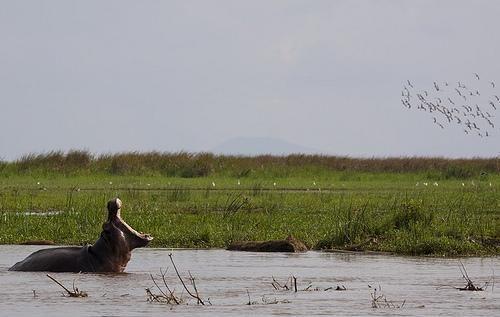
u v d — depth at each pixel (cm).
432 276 4012
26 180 11656
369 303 3228
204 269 4197
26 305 3127
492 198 8500
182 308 3105
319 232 5669
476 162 14450
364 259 4719
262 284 3703
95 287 3553
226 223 6038
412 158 14875
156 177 12888
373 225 5562
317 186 11238
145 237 4041
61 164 13088
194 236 5453
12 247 5184
